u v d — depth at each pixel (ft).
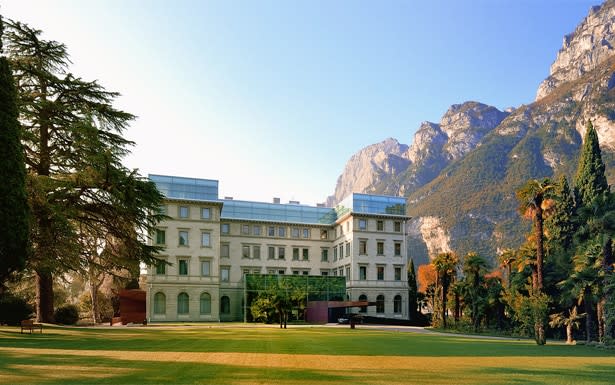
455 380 59.06
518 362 80.84
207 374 58.95
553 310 193.36
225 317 309.22
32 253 121.29
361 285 312.09
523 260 205.67
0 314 175.94
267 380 55.52
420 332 194.08
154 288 271.90
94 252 151.12
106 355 77.92
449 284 268.62
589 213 161.58
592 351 112.98
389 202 330.13
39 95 139.33
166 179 284.41
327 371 63.82
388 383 55.62
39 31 143.84
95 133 135.74
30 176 119.44
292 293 253.03
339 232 337.52
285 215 344.49
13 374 57.26
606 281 147.74
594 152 249.75
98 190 139.44
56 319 206.80
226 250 320.29
